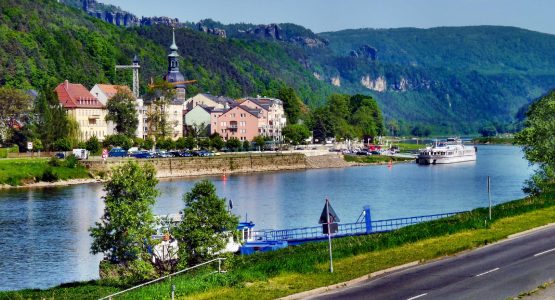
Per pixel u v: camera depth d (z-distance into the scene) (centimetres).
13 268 10838
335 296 6538
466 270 7262
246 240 11388
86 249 12088
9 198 18588
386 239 8788
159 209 16388
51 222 14625
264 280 7175
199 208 8906
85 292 8069
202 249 8700
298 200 18562
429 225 10200
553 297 6138
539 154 13625
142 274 8444
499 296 6253
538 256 7738
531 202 11494
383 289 6688
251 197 19225
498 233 9056
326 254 8169
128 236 8719
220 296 6612
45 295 8000
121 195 8981
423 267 7544
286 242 11444
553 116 14162
